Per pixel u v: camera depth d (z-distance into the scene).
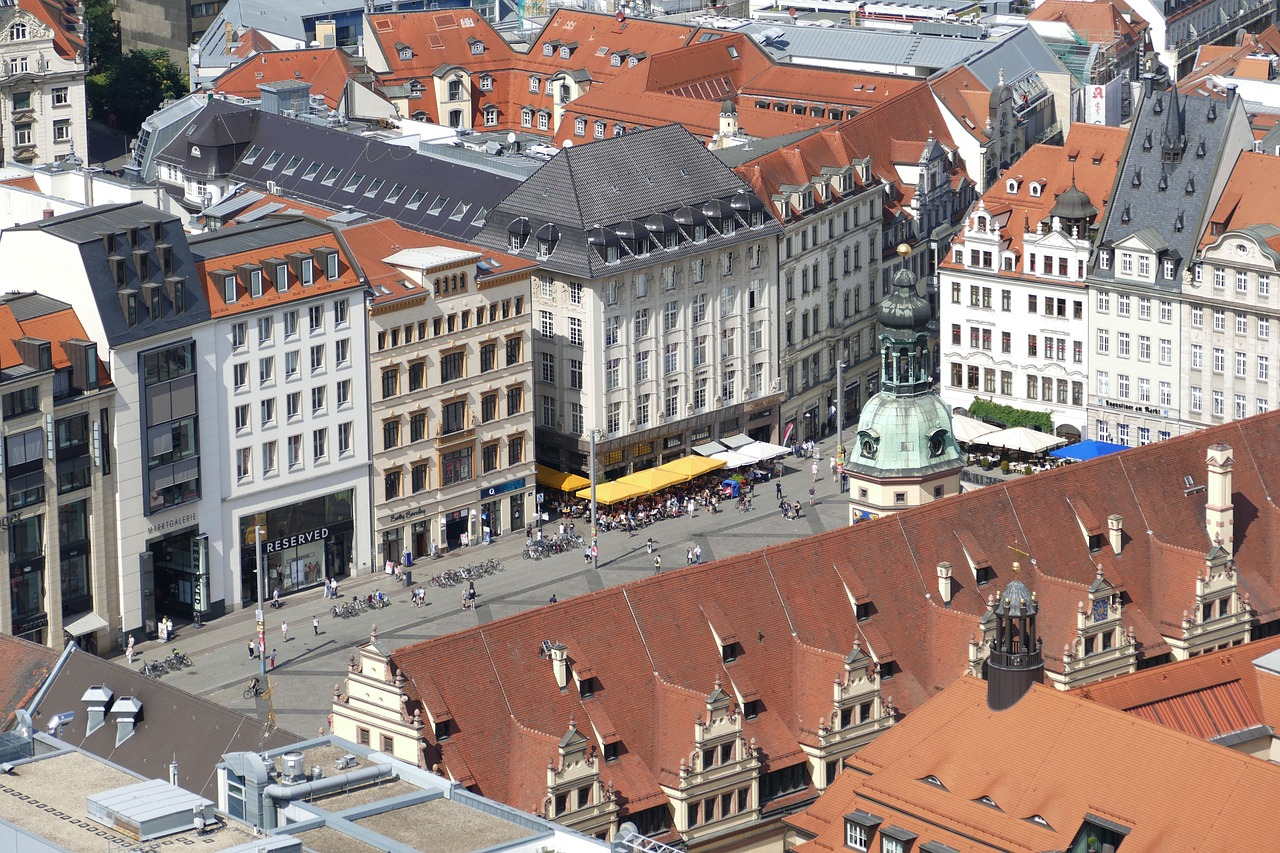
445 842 153.75
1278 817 173.12
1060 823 180.50
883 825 186.75
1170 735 179.38
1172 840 175.62
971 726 188.12
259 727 196.12
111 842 148.50
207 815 150.75
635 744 198.38
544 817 189.38
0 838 149.38
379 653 190.50
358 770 161.12
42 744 167.75
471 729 191.88
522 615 196.25
